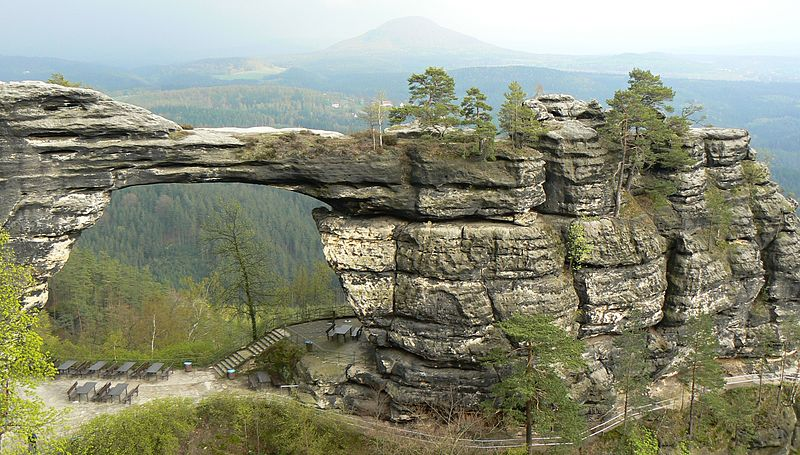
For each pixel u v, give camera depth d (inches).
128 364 1716.3
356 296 1546.5
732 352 1849.2
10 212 1294.3
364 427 1464.1
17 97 1259.8
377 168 1488.7
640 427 1558.8
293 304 2726.4
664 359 1699.1
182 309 2930.6
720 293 1756.9
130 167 1412.4
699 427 1624.0
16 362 1128.2
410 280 1489.9
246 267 2043.6
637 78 1712.6
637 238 1608.0
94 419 1337.4
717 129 1875.0
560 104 1779.0
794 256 1836.9
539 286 1488.7
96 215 1413.6
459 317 1445.6
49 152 1320.1
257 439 1400.1
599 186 1589.6
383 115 1523.1
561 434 1314.0
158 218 5605.3
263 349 1796.3
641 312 1609.3
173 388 1630.2
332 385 1563.7
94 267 3088.1
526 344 1396.4
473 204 1493.6
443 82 1541.6
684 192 1710.1
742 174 1870.1
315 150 1482.5
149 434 1290.6
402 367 1489.9
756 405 1733.5
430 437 1429.6
